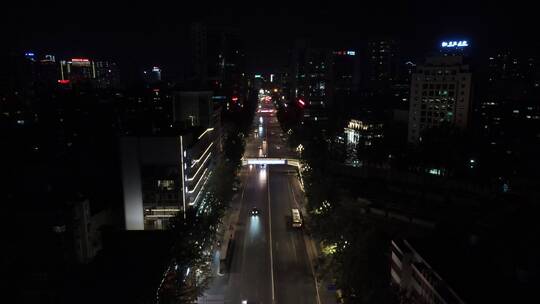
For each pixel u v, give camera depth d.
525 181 114.50
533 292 52.28
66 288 62.34
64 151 160.88
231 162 148.38
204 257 77.94
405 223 92.81
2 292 61.56
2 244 71.69
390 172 135.88
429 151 136.75
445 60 173.25
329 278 81.06
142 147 93.38
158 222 96.38
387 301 57.59
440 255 63.22
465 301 49.62
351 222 77.44
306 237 103.44
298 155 193.12
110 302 58.25
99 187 114.06
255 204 130.88
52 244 74.19
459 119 169.12
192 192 103.88
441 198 110.25
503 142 155.75
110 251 74.00
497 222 87.69
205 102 145.25
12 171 128.75
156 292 61.53
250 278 82.88
